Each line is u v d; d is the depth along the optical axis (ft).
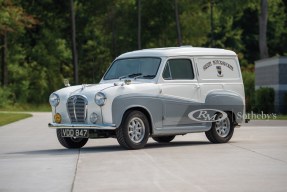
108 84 65.31
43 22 269.85
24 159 57.52
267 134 81.97
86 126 63.10
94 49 291.17
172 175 45.80
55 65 280.72
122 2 291.38
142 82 66.18
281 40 323.57
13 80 267.59
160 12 294.66
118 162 53.67
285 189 39.34
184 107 67.36
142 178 44.60
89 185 42.01
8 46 268.82
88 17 287.69
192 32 297.33
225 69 71.46
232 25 326.03
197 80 68.85
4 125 109.91
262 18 220.64
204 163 52.13
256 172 46.73
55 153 62.28
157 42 298.76
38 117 140.77
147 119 65.10
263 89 152.97
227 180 43.14
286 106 149.79
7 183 43.65
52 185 42.42
